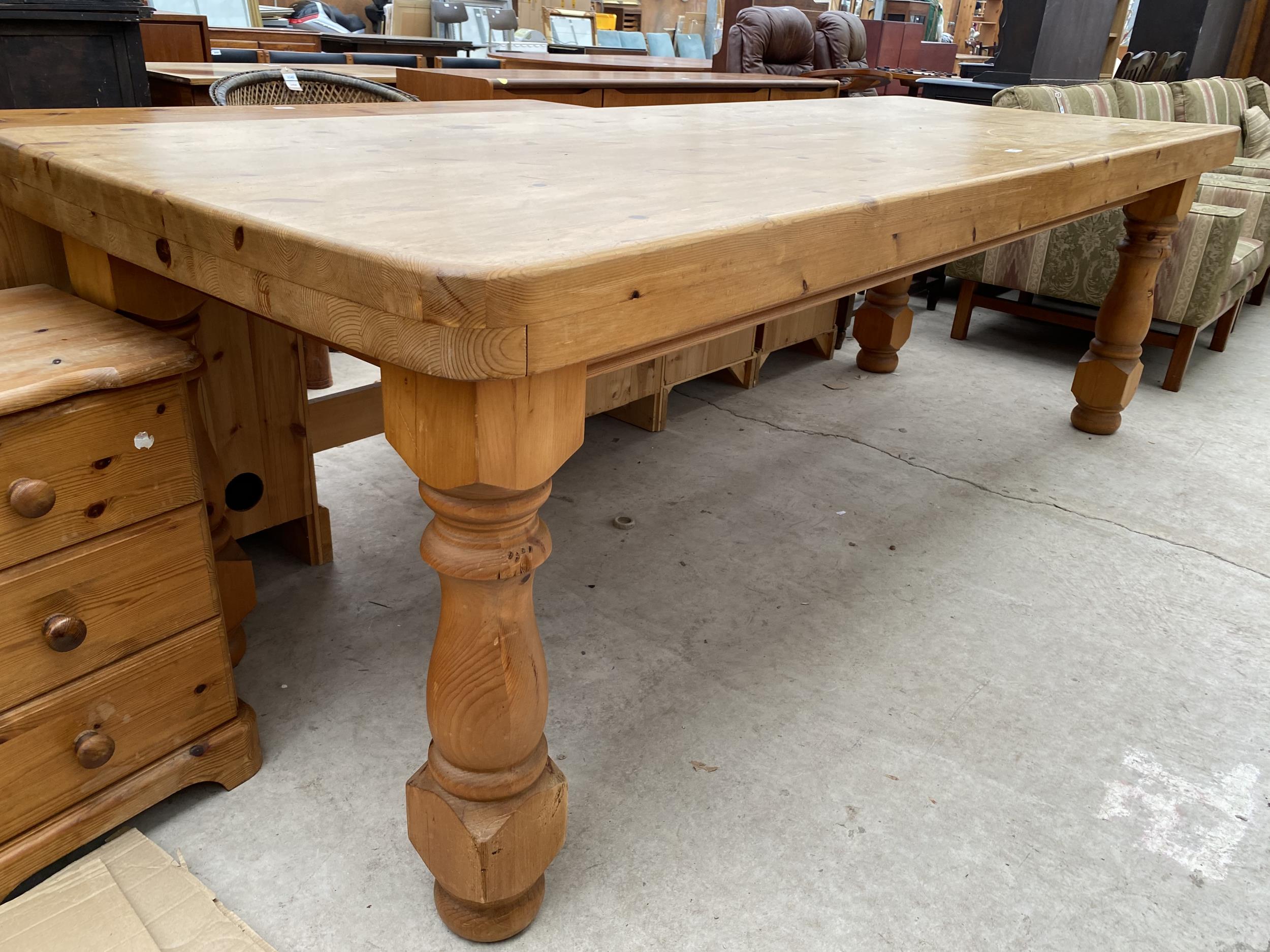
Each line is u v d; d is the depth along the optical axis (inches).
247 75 82.6
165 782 43.8
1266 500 85.9
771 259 33.9
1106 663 61.4
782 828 46.5
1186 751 53.6
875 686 57.9
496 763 36.2
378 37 198.7
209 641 44.2
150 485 39.2
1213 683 59.8
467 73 112.3
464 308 24.5
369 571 68.4
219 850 43.8
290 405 62.4
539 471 30.3
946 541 76.4
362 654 58.7
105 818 41.6
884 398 108.7
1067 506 83.3
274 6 295.0
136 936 37.6
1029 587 70.1
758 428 98.3
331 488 81.6
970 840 46.4
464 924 39.0
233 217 30.1
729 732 53.2
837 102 98.4
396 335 26.2
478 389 27.2
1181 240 106.5
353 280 26.6
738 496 82.8
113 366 36.1
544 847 38.7
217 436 58.6
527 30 345.1
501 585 33.4
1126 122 88.0
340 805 46.8
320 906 41.1
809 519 79.1
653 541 74.4
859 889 43.1
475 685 34.5
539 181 39.9
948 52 354.0
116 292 42.4
